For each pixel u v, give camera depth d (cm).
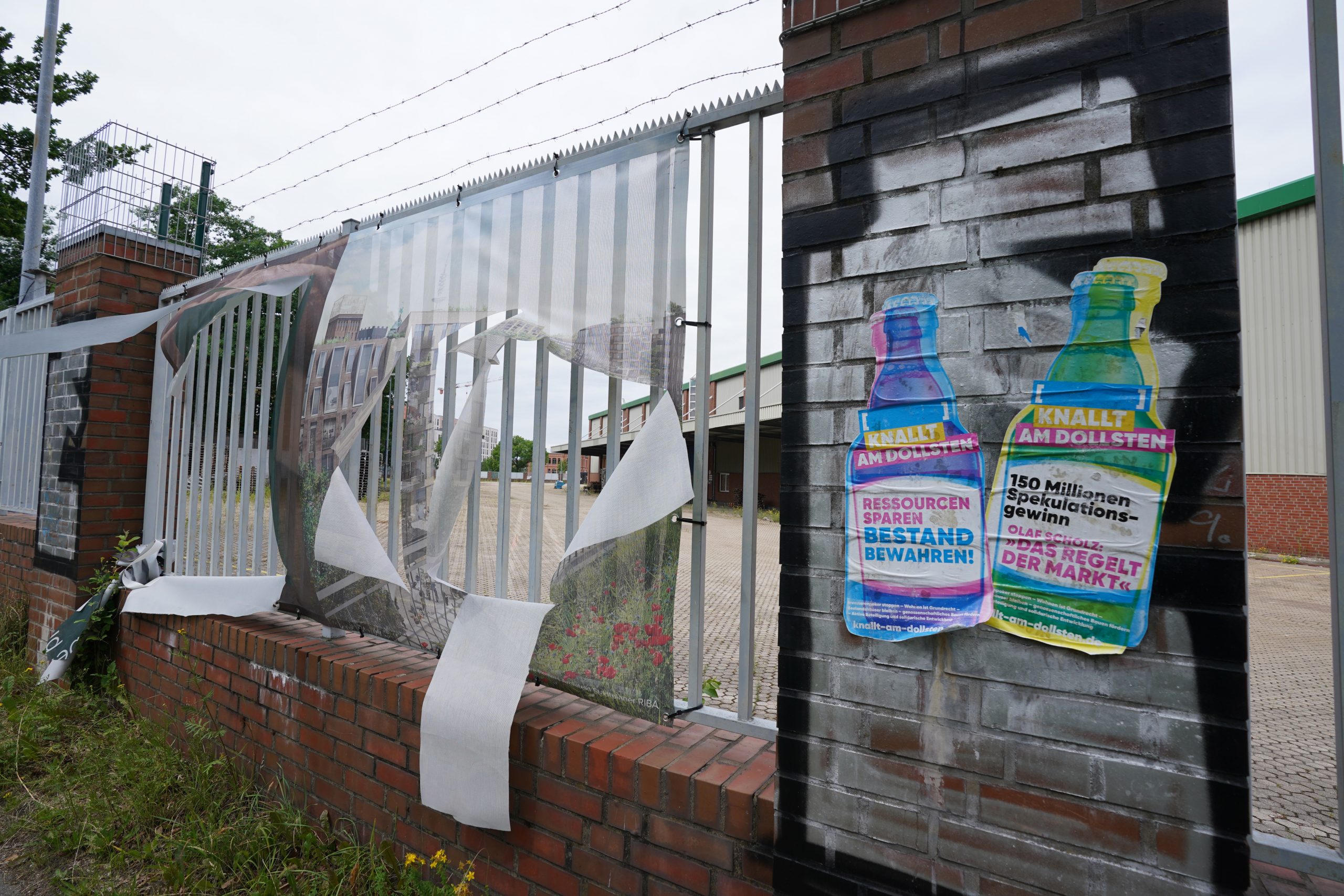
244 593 315
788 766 156
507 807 191
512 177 244
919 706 143
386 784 233
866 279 153
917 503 145
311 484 293
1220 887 115
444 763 204
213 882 237
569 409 220
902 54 152
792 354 162
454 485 245
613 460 211
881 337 151
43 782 305
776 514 1480
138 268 432
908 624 144
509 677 202
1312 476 1288
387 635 258
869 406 152
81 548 401
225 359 356
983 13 143
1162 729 121
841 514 154
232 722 300
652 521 185
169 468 403
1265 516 1337
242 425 352
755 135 188
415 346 267
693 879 168
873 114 155
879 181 153
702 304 196
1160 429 123
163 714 338
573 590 209
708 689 211
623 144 215
